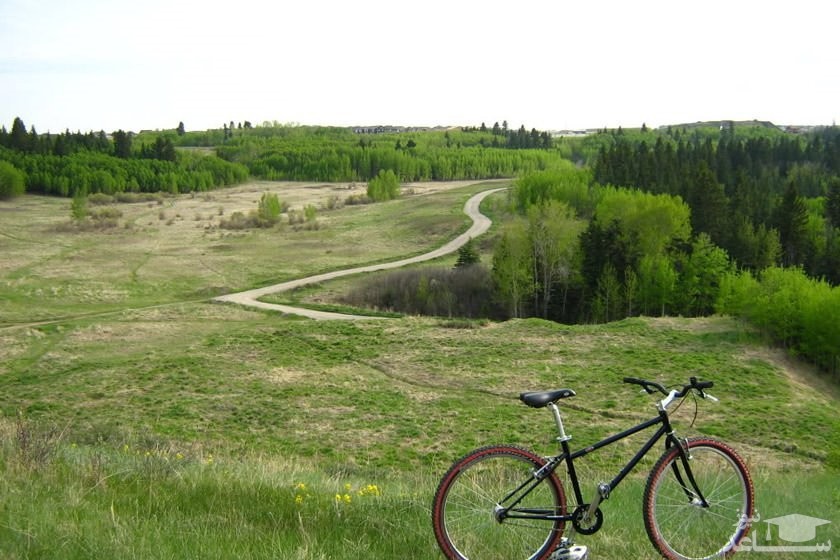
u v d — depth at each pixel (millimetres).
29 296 83938
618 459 25656
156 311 75375
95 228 136500
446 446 37531
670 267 81938
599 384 48406
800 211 102688
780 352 57812
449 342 59844
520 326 63031
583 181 139875
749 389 48438
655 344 57219
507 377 50594
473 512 5539
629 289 80562
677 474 5766
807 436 39531
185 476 8719
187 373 52375
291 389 48656
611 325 62281
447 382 50031
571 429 39625
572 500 7906
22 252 111750
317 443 38219
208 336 63906
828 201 120812
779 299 58781
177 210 167250
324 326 65500
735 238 96312
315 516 7020
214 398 46719
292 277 96125
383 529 6539
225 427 41188
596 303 81375
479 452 5594
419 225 132625
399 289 88250
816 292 57906
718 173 156875
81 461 9227
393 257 108812
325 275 96875
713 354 55125
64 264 103250
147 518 6648
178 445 23594
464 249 96500
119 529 6082
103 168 199250
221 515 7020
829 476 13430
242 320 72375
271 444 37844
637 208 93750
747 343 57625
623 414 42406
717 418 42031
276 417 42938
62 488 7445
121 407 45188
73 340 63531
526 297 89000
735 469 5867
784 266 101875
